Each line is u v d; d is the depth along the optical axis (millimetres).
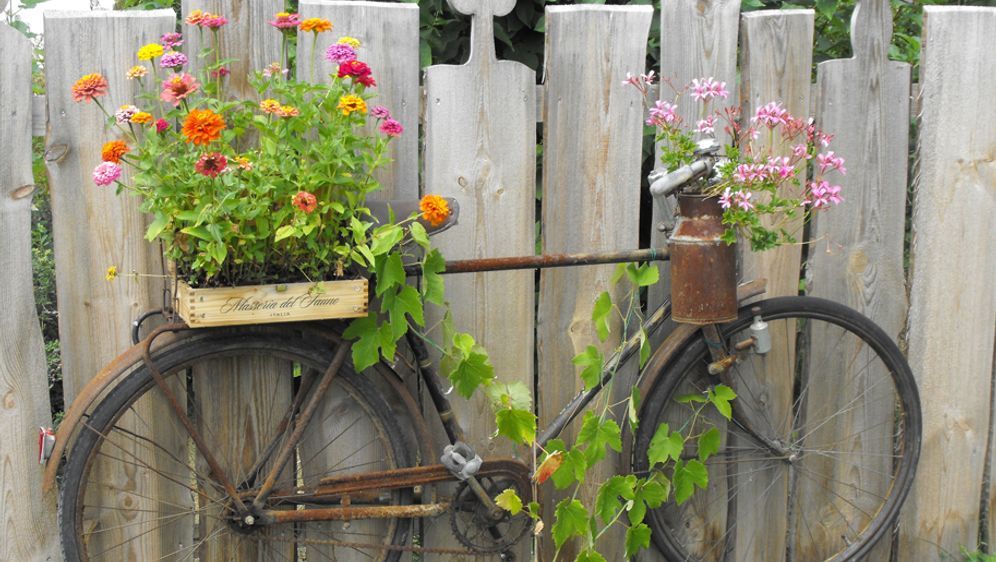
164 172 2490
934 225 3252
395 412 2988
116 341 2736
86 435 2578
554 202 2973
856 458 3365
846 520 3393
